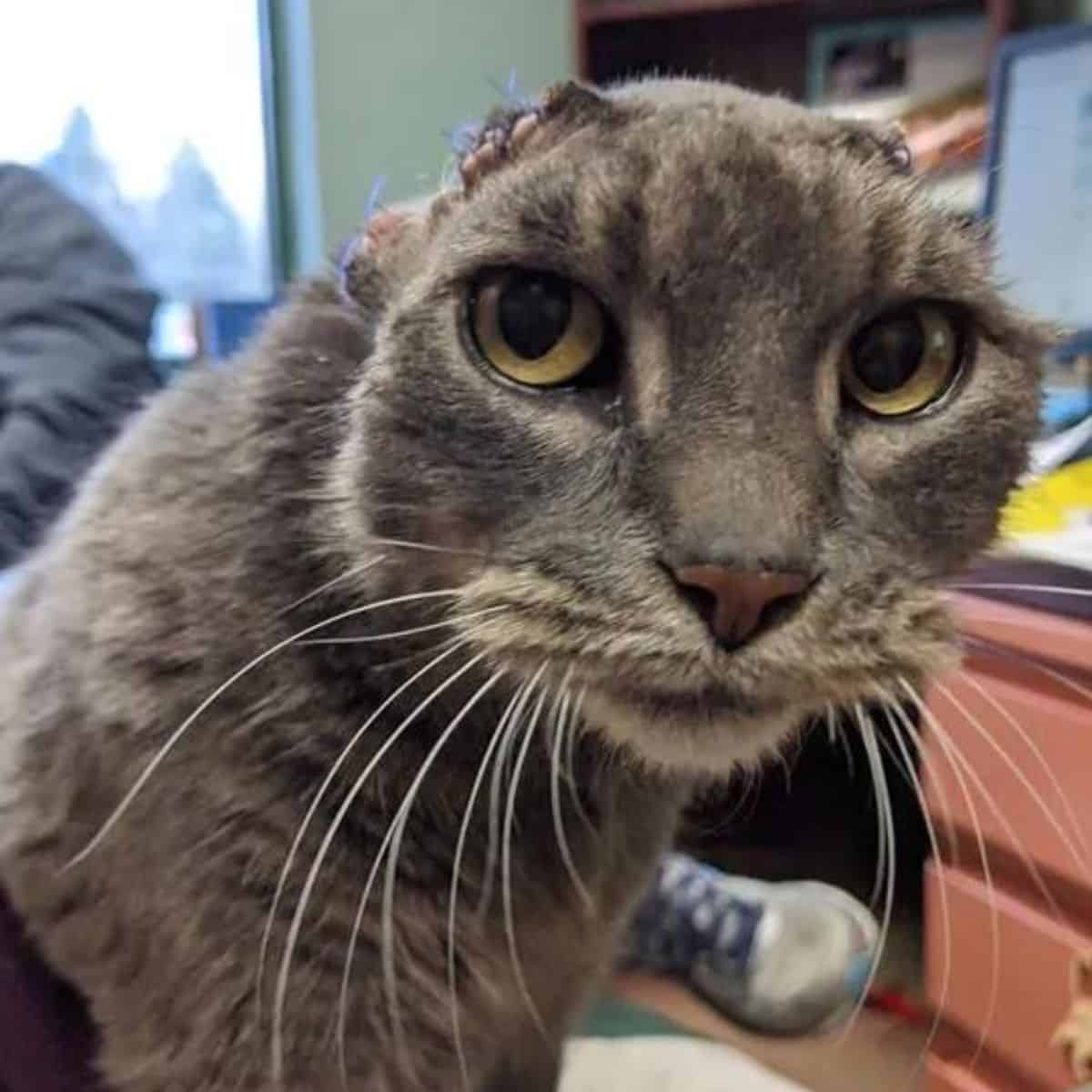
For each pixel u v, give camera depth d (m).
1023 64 0.41
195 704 0.18
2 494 0.30
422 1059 0.20
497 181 0.16
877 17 0.51
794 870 0.41
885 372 0.17
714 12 0.54
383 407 0.17
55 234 0.37
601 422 0.16
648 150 0.16
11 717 0.20
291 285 0.22
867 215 0.16
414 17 0.59
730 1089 0.30
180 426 0.20
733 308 0.15
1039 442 0.24
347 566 0.18
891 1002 0.34
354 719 0.18
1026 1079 0.26
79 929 0.19
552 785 0.18
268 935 0.18
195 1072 0.19
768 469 0.15
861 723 0.18
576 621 0.16
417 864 0.19
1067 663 0.24
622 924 0.24
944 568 0.17
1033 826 0.25
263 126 0.62
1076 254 0.39
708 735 0.16
